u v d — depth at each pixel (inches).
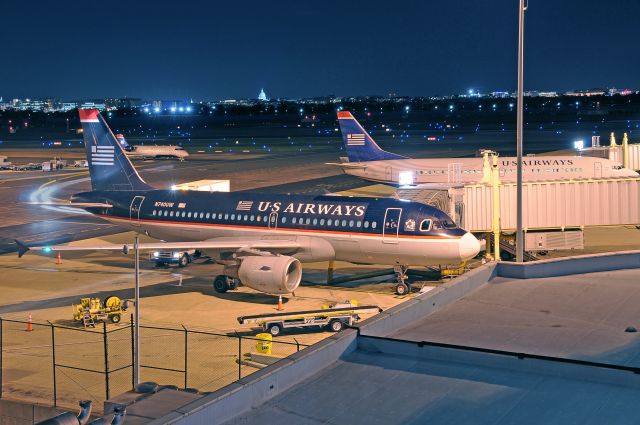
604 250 2608.3
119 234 3073.3
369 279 2212.1
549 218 2295.8
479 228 2276.1
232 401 683.4
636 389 726.5
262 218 2138.3
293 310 1871.3
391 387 744.3
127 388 1370.6
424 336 892.0
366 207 2027.6
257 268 1903.3
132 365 1386.6
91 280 2247.8
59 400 1320.1
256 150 7628.0
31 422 1289.4
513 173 3348.9
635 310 987.9
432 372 777.6
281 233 2106.3
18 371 1465.3
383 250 1979.6
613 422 659.4
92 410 1264.8
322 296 2009.1
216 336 1663.4
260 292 2058.3
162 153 6510.8
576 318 959.0
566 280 1135.0
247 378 713.0
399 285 2022.6
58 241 2930.6
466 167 3410.4
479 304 1025.5
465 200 2267.5
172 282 2203.5
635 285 1102.4
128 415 975.0
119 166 2490.2
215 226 2210.9
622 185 2287.2
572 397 711.1
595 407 689.0
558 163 3368.6
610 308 997.8
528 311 991.6
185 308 1907.0
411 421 672.4
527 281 1135.0
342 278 2196.1
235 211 2191.2
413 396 723.4
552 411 684.1
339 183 4734.3
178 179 5064.0
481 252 2474.2
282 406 705.6
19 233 3129.9
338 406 704.4
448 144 7819.9
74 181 5019.7
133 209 2370.8
